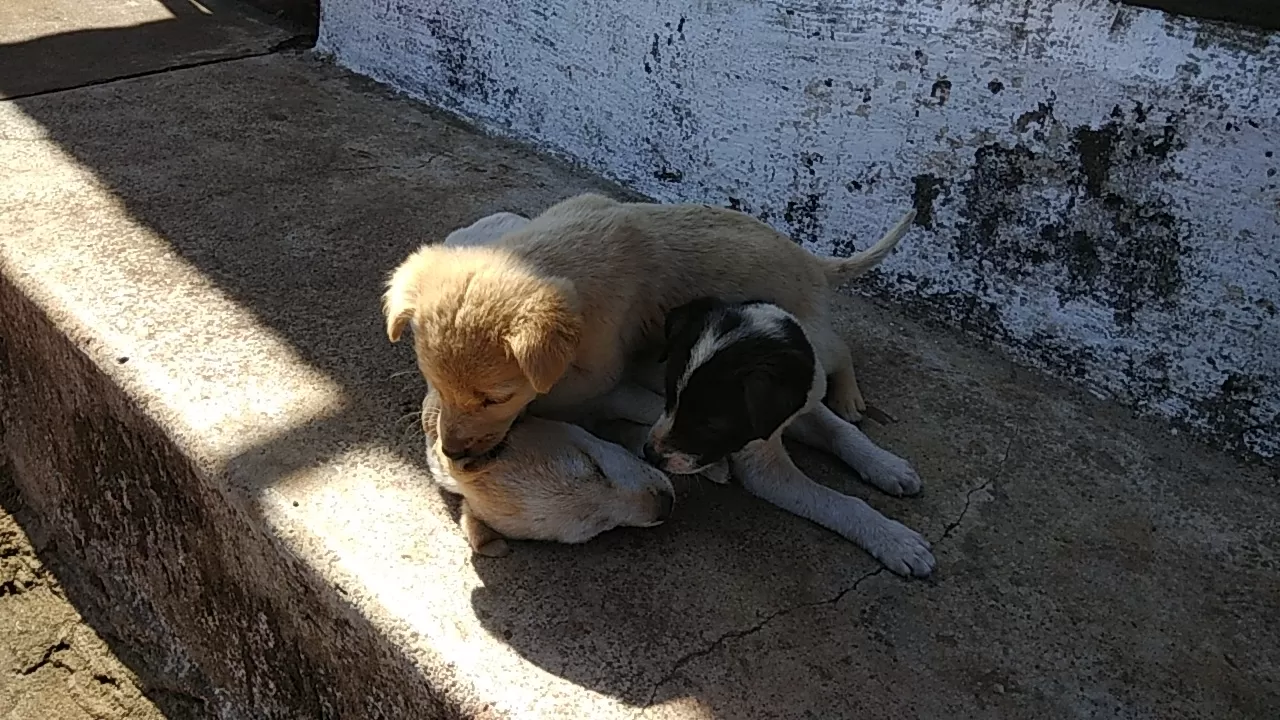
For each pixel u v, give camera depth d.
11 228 0.89
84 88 1.18
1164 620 0.62
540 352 0.57
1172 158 0.72
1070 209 0.77
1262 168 0.68
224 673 0.77
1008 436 0.75
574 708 0.53
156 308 0.80
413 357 0.77
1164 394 0.77
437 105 1.19
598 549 0.63
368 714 0.62
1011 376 0.82
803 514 0.66
